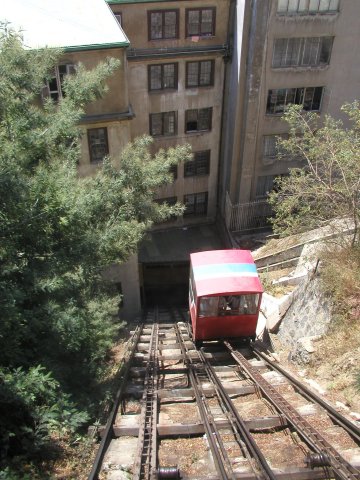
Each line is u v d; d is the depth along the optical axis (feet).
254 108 79.25
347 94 81.66
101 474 26.48
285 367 45.75
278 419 32.30
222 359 52.08
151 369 45.21
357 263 46.16
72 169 39.75
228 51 80.89
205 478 25.36
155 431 31.07
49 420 26.14
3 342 27.76
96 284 43.75
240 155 85.40
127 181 44.45
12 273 29.96
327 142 51.88
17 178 28.30
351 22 73.72
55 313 31.27
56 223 31.91
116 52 58.39
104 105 62.34
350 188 47.19
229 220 90.07
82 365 37.81
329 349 42.16
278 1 69.82
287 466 26.86
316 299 47.62
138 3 73.77
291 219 53.62
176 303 94.79
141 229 45.88
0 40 37.09
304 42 74.90
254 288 49.60
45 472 25.57
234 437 31.22
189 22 77.92
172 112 86.89
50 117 39.17
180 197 96.68
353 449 28.14
